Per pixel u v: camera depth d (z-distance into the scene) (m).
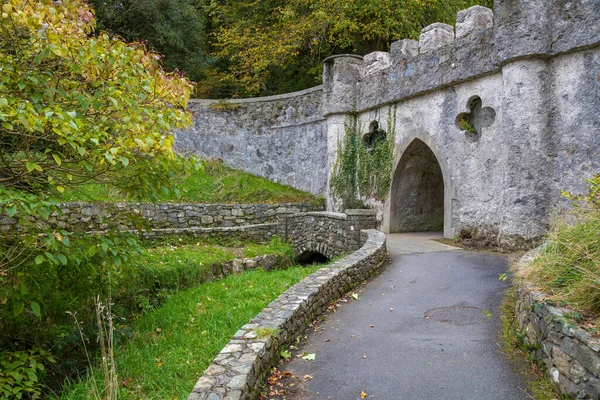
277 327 4.38
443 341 4.71
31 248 4.57
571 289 3.86
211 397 3.06
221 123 18.25
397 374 4.03
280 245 13.05
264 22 20.45
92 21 4.79
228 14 21.67
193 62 21.73
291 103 17.19
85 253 4.73
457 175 10.66
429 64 11.34
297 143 17.02
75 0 4.62
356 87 14.29
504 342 4.57
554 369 3.54
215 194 15.55
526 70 8.69
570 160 8.33
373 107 13.48
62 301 5.46
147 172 4.97
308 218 12.56
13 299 4.42
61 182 4.72
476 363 4.16
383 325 5.29
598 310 3.53
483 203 9.95
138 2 19.12
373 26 16.95
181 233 12.38
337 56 14.40
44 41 4.21
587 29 8.01
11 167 4.48
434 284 6.84
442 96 11.12
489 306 5.69
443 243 10.43
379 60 13.64
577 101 8.25
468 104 10.41
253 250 11.87
